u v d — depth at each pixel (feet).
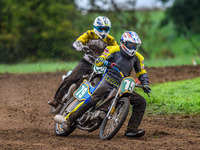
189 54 445.37
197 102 111.24
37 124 90.63
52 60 230.68
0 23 317.63
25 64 254.47
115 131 67.26
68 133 76.28
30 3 318.45
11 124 88.84
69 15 323.98
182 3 455.63
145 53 284.00
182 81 155.22
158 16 538.88
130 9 333.83
